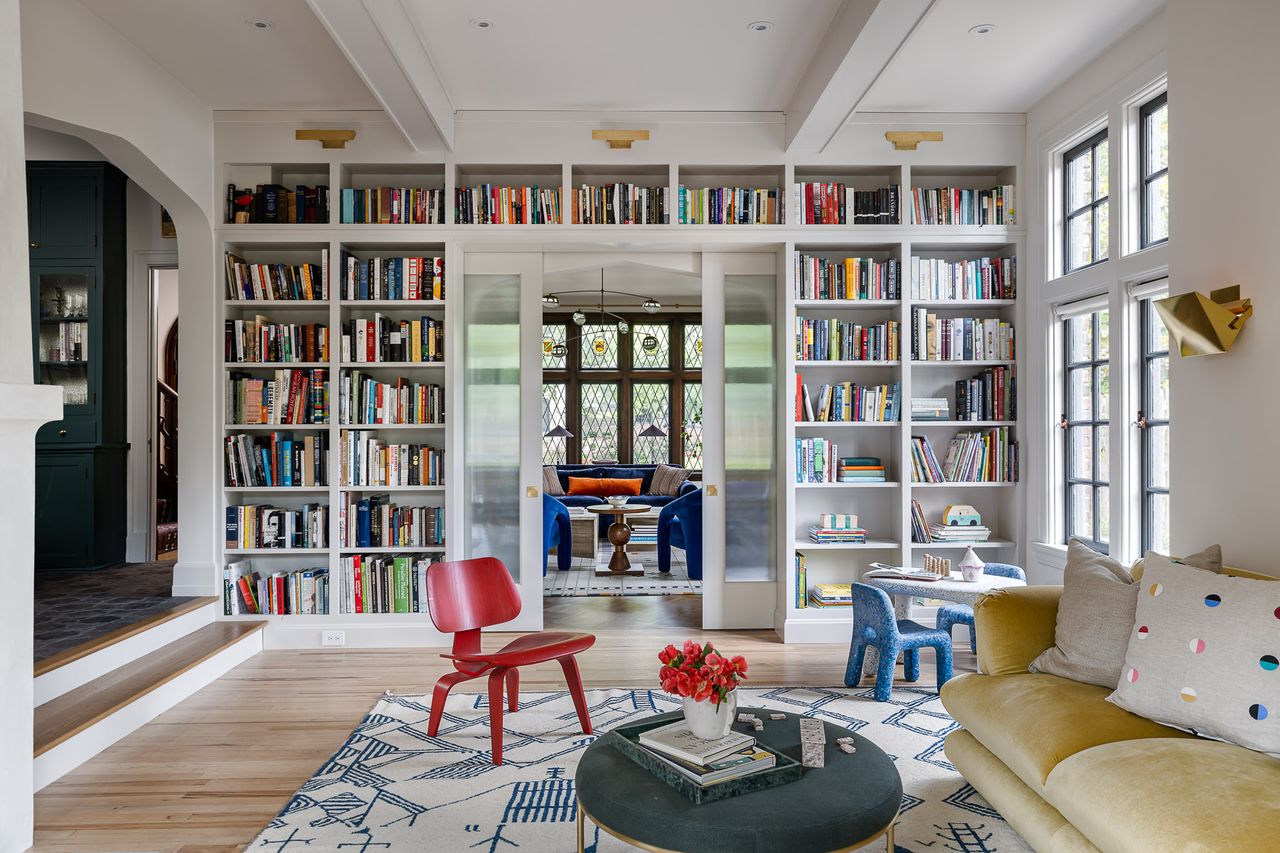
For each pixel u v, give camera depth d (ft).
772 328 18.11
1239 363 9.58
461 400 17.63
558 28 13.15
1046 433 16.11
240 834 8.71
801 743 7.73
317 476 16.80
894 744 11.04
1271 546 9.14
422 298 16.96
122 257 21.43
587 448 37.27
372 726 11.92
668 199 16.93
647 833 6.30
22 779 8.36
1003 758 8.37
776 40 13.58
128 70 13.71
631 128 16.81
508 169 17.38
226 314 16.76
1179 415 10.61
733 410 18.10
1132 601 8.84
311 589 16.75
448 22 12.96
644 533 32.55
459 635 12.02
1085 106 14.60
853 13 11.97
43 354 20.34
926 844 8.27
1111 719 7.81
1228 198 9.75
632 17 12.78
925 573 14.24
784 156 16.81
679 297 35.12
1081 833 7.11
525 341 17.80
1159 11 12.47
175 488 26.40
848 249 17.80
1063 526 15.98
